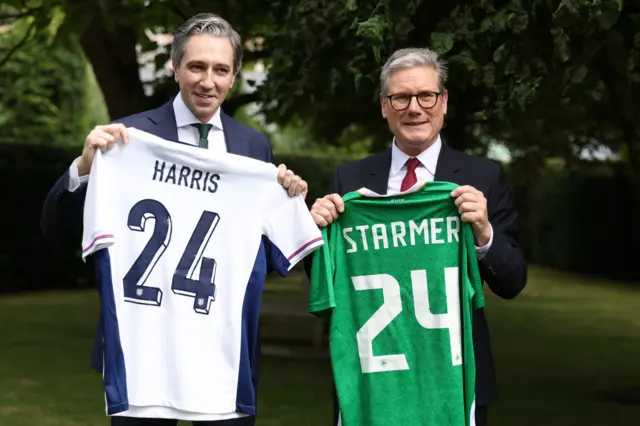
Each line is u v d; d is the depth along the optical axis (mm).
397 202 3539
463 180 3590
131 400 3352
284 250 3510
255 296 3469
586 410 6836
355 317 3607
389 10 4797
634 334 10867
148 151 3438
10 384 7449
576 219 19531
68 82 19797
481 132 12789
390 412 3541
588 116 7582
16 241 15016
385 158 3734
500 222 3588
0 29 17312
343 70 6125
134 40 9406
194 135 3549
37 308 12781
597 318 12430
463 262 3477
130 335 3385
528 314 12883
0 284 14938
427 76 3461
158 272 3430
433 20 5309
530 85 4723
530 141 12203
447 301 3527
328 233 3615
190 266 3447
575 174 19281
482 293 3453
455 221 3523
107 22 6977
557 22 4184
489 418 6582
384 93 3547
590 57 4738
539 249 21953
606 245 19000
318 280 3570
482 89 5520
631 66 4969
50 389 7273
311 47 6066
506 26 4676
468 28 4941
